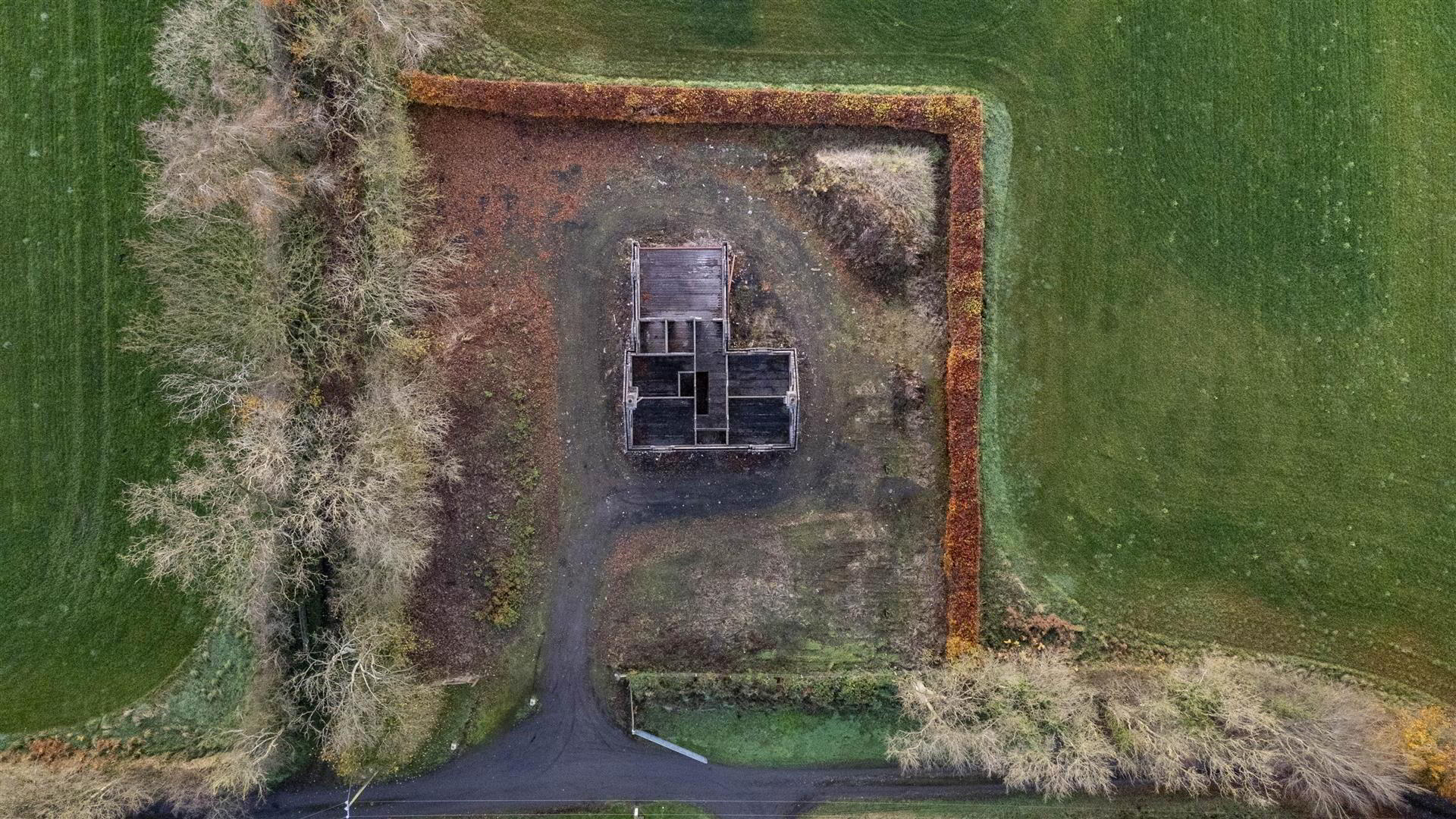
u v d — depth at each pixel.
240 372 35.38
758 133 37.16
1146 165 37.28
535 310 37.25
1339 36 37.22
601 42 37.28
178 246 35.66
